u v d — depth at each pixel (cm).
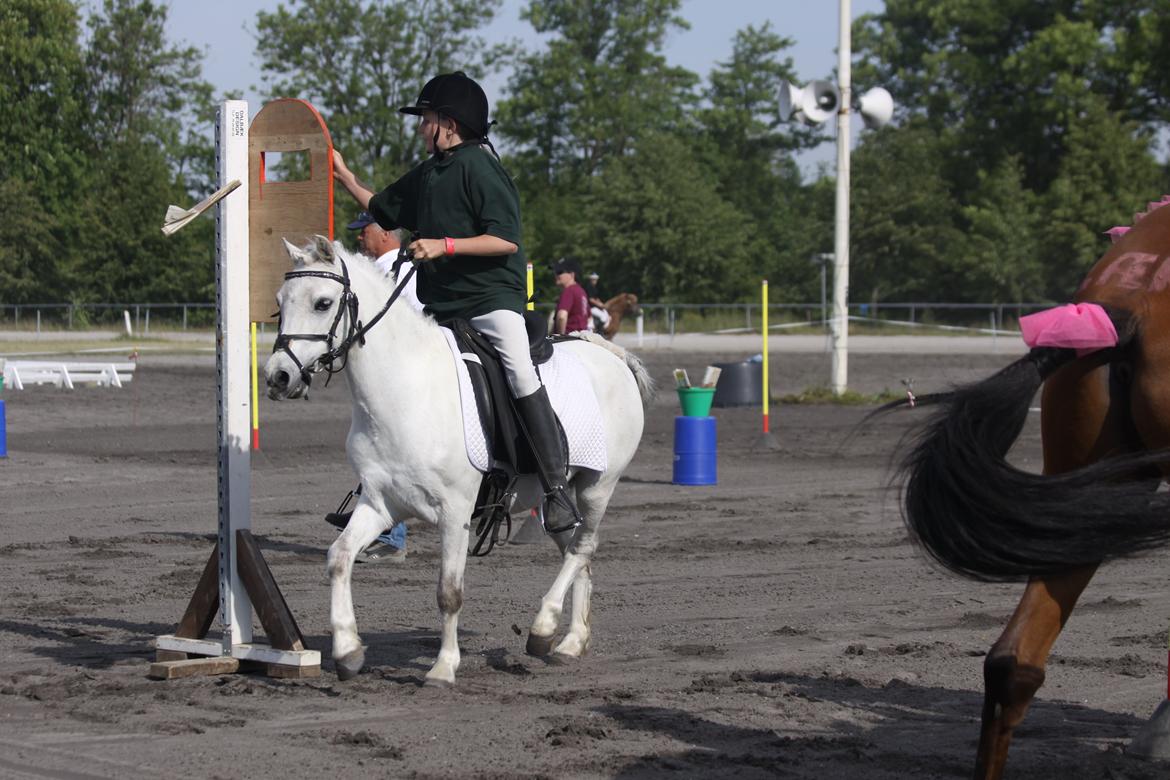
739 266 7056
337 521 854
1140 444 475
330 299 626
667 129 8731
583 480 766
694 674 709
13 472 1573
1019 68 7294
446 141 694
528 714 623
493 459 687
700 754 555
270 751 556
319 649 771
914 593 943
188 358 3766
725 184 9081
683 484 1540
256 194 697
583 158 8000
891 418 2331
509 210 682
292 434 2030
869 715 627
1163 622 851
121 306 4903
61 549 1094
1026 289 6612
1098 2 7394
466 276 691
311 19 7388
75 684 670
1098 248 6450
